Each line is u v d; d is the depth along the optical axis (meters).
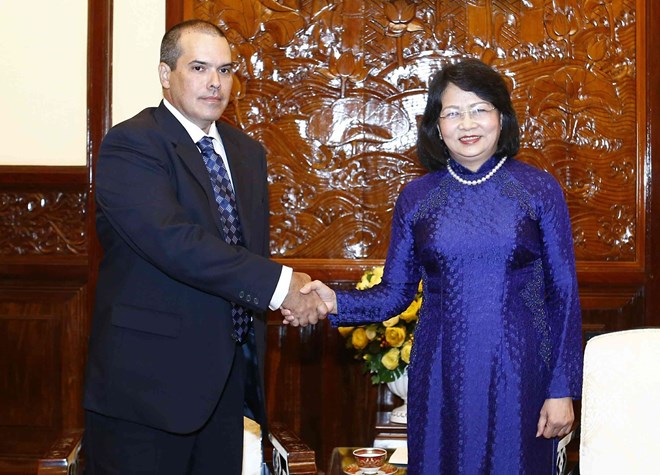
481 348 2.59
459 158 2.67
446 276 2.63
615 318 4.65
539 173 2.67
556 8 4.60
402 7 4.57
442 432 2.63
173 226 2.76
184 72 2.93
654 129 4.61
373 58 4.59
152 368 2.79
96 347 2.87
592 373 2.12
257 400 3.07
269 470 4.15
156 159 2.85
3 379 4.61
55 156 4.62
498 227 2.60
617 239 4.65
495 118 2.62
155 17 4.54
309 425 4.61
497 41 4.59
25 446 4.61
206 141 3.00
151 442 2.81
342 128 4.60
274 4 4.57
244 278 2.78
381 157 4.61
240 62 4.57
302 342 4.61
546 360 2.62
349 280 4.55
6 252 4.64
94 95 4.54
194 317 2.84
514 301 2.60
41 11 4.59
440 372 2.63
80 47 4.60
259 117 4.59
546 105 4.61
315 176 4.61
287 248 4.61
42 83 4.61
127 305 2.83
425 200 2.72
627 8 4.63
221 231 2.90
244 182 3.06
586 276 4.59
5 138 4.62
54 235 4.63
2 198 4.64
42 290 4.61
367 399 4.60
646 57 4.61
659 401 2.04
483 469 2.58
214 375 2.83
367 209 4.62
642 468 2.03
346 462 3.34
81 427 4.60
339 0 4.57
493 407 2.58
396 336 3.37
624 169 4.64
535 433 2.60
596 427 2.09
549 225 2.63
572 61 4.61
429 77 4.59
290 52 4.58
